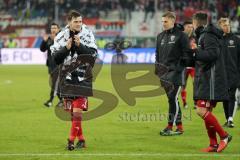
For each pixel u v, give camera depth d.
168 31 24.33
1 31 95.81
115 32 94.88
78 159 18.78
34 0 99.00
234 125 27.05
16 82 55.31
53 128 26.19
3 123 27.84
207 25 19.95
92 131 25.31
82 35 20.33
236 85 26.27
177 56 24.08
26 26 96.56
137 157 19.12
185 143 22.14
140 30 96.19
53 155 19.45
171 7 96.06
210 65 19.95
